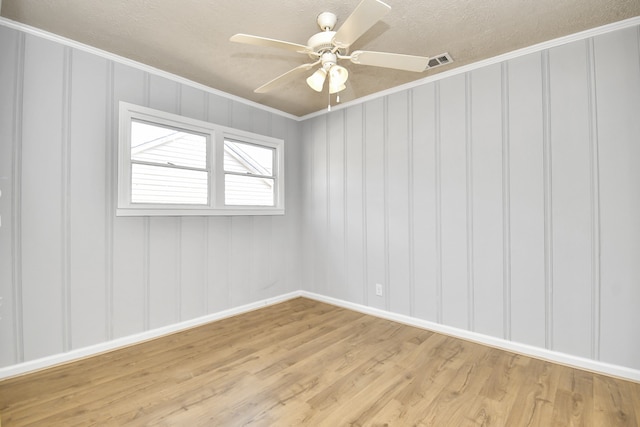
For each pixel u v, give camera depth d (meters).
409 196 3.11
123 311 2.63
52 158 2.29
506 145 2.56
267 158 3.81
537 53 2.41
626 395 1.91
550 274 2.38
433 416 1.72
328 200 3.80
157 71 2.79
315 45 1.86
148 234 2.79
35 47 2.21
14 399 1.87
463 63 2.70
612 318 2.15
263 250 3.70
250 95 3.38
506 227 2.56
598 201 2.20
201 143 3.16
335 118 3.72
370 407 1.80
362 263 3.49
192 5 1.94
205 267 3.17
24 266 2.18
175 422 1.67
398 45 2.39
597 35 2.19
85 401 1.85
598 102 2.19
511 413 1.74
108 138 2.54
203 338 2.78
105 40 2.35
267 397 1.89
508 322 2.55
